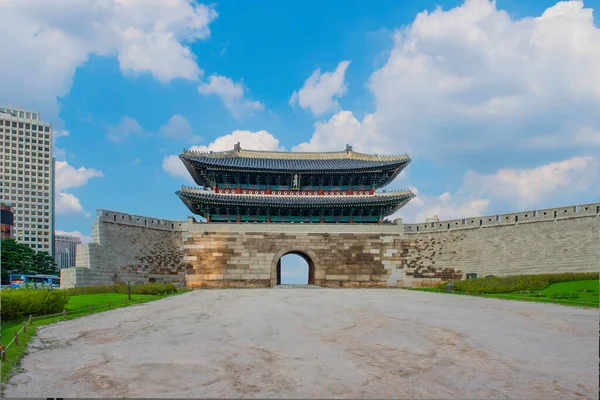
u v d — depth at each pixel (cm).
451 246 6906
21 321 2870
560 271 5722
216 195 7275
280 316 3297
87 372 1817
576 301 3909
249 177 7650
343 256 7125
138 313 3434
